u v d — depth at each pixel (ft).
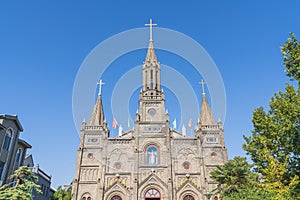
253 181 88.99
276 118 72.84
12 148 108.78
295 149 67.72
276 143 71.41
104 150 159.53
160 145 161.27
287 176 69.36
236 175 101.71
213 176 110.32
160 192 148.05
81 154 160.25
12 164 108.68
